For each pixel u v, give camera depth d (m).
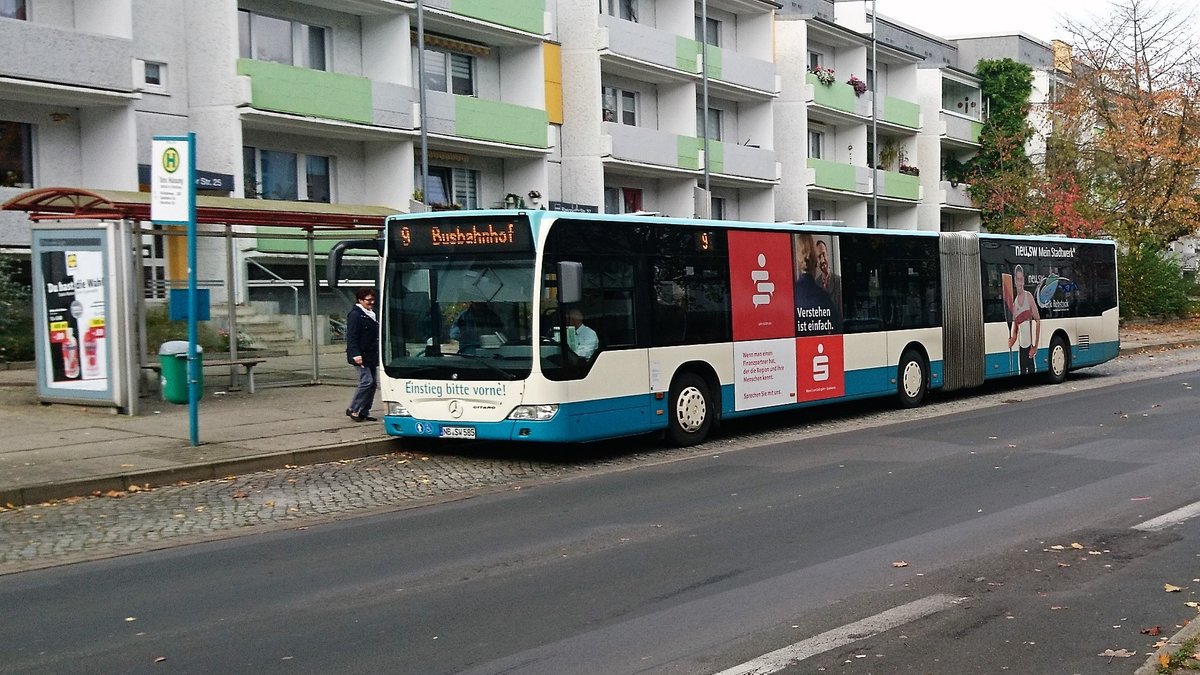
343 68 27.81
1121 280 43.25
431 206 29.84
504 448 14.59
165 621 6.79
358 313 15.36
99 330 15.53
